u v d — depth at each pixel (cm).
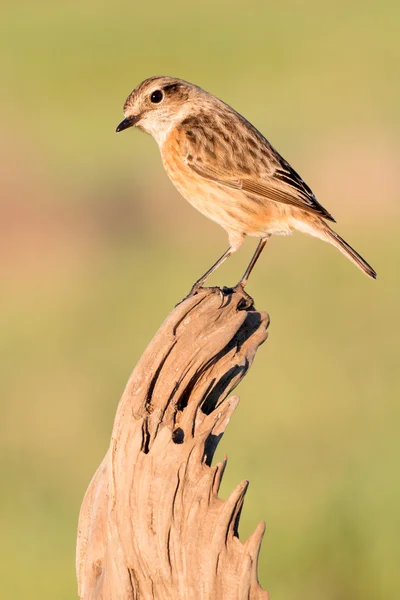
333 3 7044
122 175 3231
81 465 1535
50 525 1373
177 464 617
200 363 669
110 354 1958
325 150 3184
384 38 5778
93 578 655
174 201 3012
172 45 5719
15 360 1938
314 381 1772
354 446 1506
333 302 2211
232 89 4556
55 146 3566
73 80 4778
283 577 1251
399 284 2327
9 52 5509
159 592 624
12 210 2819
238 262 2531
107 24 6381
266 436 1550
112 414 1686
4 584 1244
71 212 2878
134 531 621
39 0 7250
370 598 1225
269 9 6881
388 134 3362
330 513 1341
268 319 709
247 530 1308
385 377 1784
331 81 4641
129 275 2439
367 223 2681
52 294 2345
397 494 1370
